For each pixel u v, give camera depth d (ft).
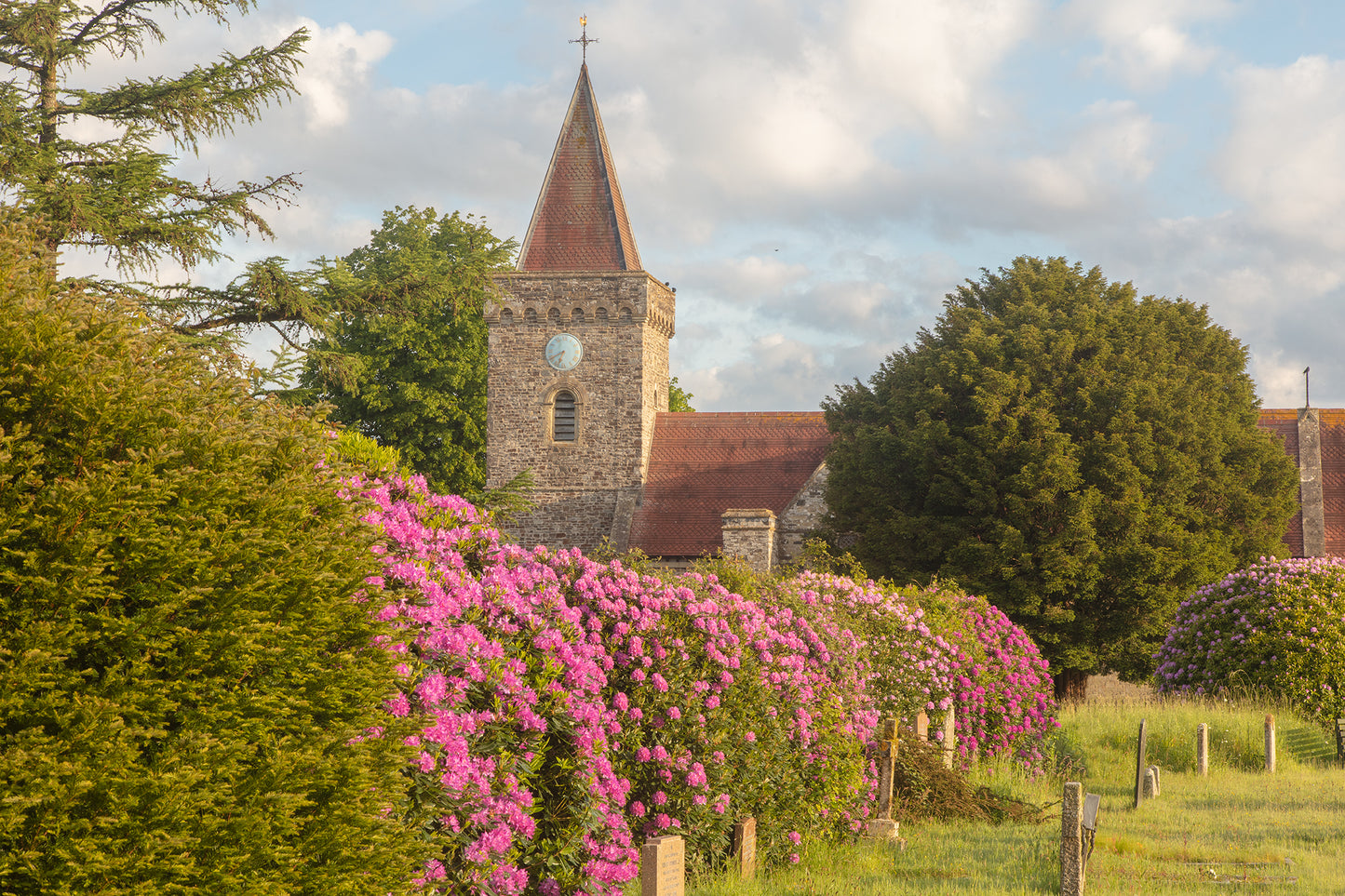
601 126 181.98
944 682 69.10
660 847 31.27
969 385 123.13
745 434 176.45
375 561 23.09
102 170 70.49
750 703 42.96
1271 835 51.01
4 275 19.03
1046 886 41.16
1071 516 114.11
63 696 17.24
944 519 121.49
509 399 174.09
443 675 26.50
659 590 40.11
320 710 21.01
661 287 180.65
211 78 77.77
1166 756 74.13
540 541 170.91
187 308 74.18
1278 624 89.51
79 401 18.45
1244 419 136.56
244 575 20.06
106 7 78.18
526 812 29.27
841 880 41.29
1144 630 118.32
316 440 23.52
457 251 185.16
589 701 33.24
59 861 16.67
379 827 21.49
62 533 17.69
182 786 17.79
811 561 101.35
